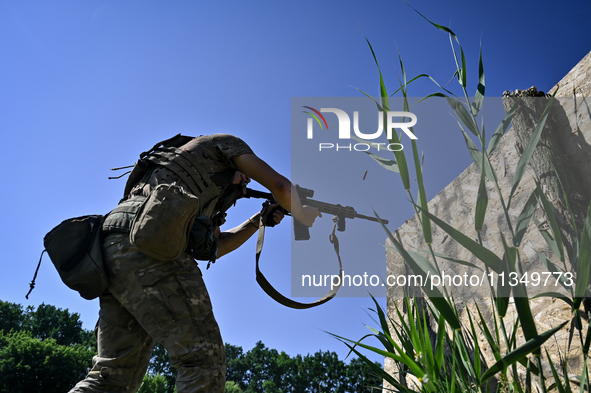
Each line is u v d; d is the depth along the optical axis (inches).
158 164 65.4
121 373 64.4
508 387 52.0
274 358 2146.9
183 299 56.6
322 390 1770.4
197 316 56.9
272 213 81.4
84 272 57.7
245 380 2117.4
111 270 58.8
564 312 61.6
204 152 67.4
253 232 86.2
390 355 60.6
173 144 70.5
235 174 71.8
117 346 64.8
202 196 64.6
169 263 58.2
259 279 68.3
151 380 1146.0
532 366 48.9
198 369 53.9
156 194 56.6
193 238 60.0
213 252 64.3
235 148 68.4
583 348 45.7
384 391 95.3
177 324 55.3
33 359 1181.7
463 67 55.1
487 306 77.5
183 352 54.4
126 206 61.8
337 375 1752.0
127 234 59.1
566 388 45.2
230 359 2206.0
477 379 52.9
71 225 61.8
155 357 1523.1
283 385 1968.5
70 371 1206.3
